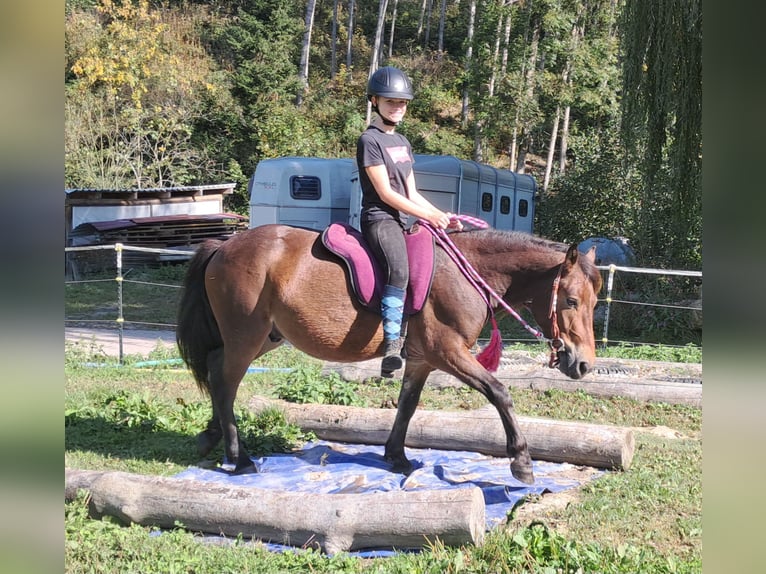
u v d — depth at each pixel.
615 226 19.08
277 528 4.12
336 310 4.82
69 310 15.80
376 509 4.03
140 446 6.02
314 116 34.91
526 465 4.78
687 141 12.39
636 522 4.48
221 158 31.36
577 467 5.67
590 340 4.79
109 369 9.53
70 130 27.08
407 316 4.80
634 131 13.52
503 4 26.09
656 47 12.39
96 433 6.31
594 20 26.88
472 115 36.56
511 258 4.92
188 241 22.72
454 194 16.48
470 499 3.95
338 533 4.02
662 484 5.21
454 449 6.10
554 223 20.28
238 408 6.85
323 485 5.17
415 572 3.64
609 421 7.42
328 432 6.43
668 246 14.61
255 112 32.22
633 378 8.78
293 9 41.34
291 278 4.89
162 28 29.89
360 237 4.96
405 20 47.34
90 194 22.05
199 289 5.36
